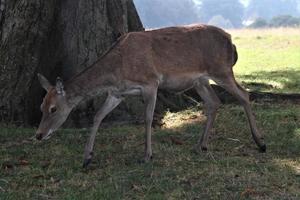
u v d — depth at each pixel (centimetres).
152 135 705
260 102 866
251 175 568
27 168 594
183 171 579
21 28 745
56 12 783
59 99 603
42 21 755
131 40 615
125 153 641
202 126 744
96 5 775
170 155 630
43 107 604
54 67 784
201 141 652
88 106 757
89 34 773
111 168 590
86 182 555
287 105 849
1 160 613
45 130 601
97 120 610
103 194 525
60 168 593
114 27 786
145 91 610
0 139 681
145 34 623
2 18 750
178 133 715
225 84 645
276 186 543
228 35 653
